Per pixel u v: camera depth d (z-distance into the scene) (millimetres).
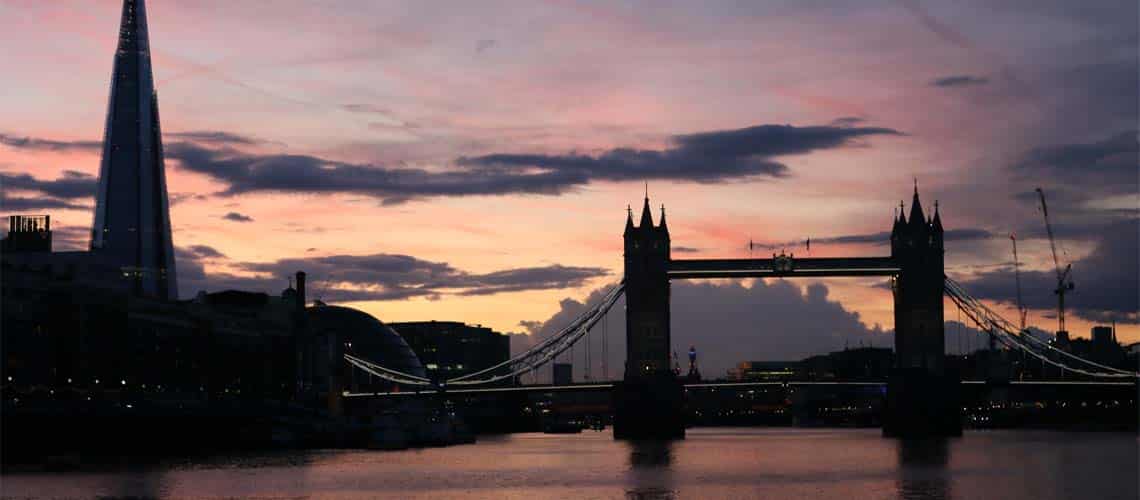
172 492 199875
